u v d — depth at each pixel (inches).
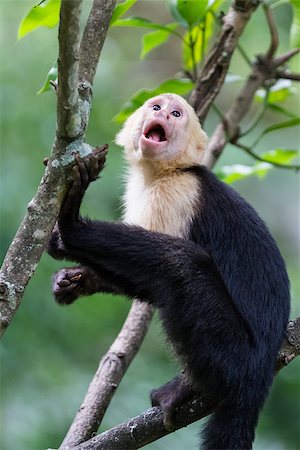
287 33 1002.7
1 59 780.0
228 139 483.8
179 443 666.2
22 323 708.0
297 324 359.9
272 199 1092.5
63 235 357.1
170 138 404.2
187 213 379.6
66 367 719.7
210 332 339.6
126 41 987.3
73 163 305.3
